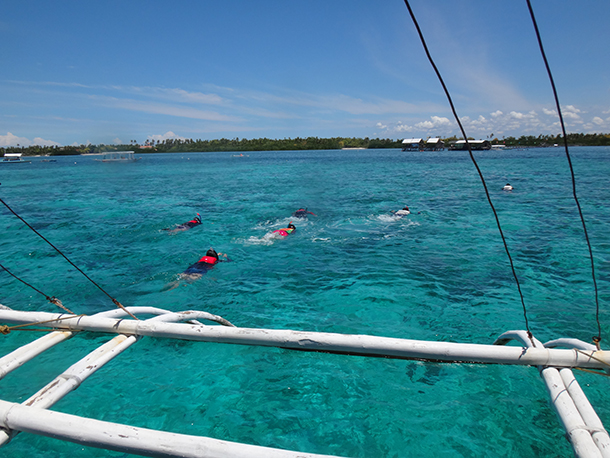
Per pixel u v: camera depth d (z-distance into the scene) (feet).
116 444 6.29
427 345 8.70
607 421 10.63
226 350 15.53
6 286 23.59
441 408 11.77
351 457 9.89
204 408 11.94
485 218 43.62
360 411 11.71
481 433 10.64
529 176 98.22
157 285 23.84
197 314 11.87
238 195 70.33
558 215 44.50
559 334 16.53
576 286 22.31
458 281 23.56
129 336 10.00
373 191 72.49
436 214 46.80
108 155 306.35
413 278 24.23
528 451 9.93
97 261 29.17
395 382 13.19
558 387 7.52
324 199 62.59
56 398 7.41
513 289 22.09
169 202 61.82
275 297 21.57
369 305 20.15
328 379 13.46
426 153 355.15
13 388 12.83
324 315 19.02
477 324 17.74
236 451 5.86
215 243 34.47
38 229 40.98
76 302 21.16
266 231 39.27
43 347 9.47
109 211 53.16
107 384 13.19
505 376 13.37
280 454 5.77
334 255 29.99
